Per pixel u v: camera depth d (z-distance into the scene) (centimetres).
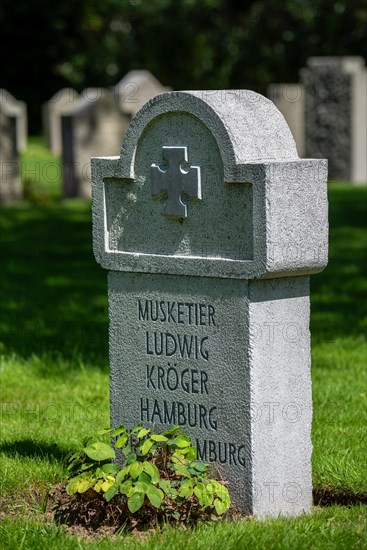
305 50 4353
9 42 4569
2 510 692
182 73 4594
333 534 600
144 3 4631
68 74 4675
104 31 4791
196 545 593
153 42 4594
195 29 4566
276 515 655
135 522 641
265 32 4444
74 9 4597
